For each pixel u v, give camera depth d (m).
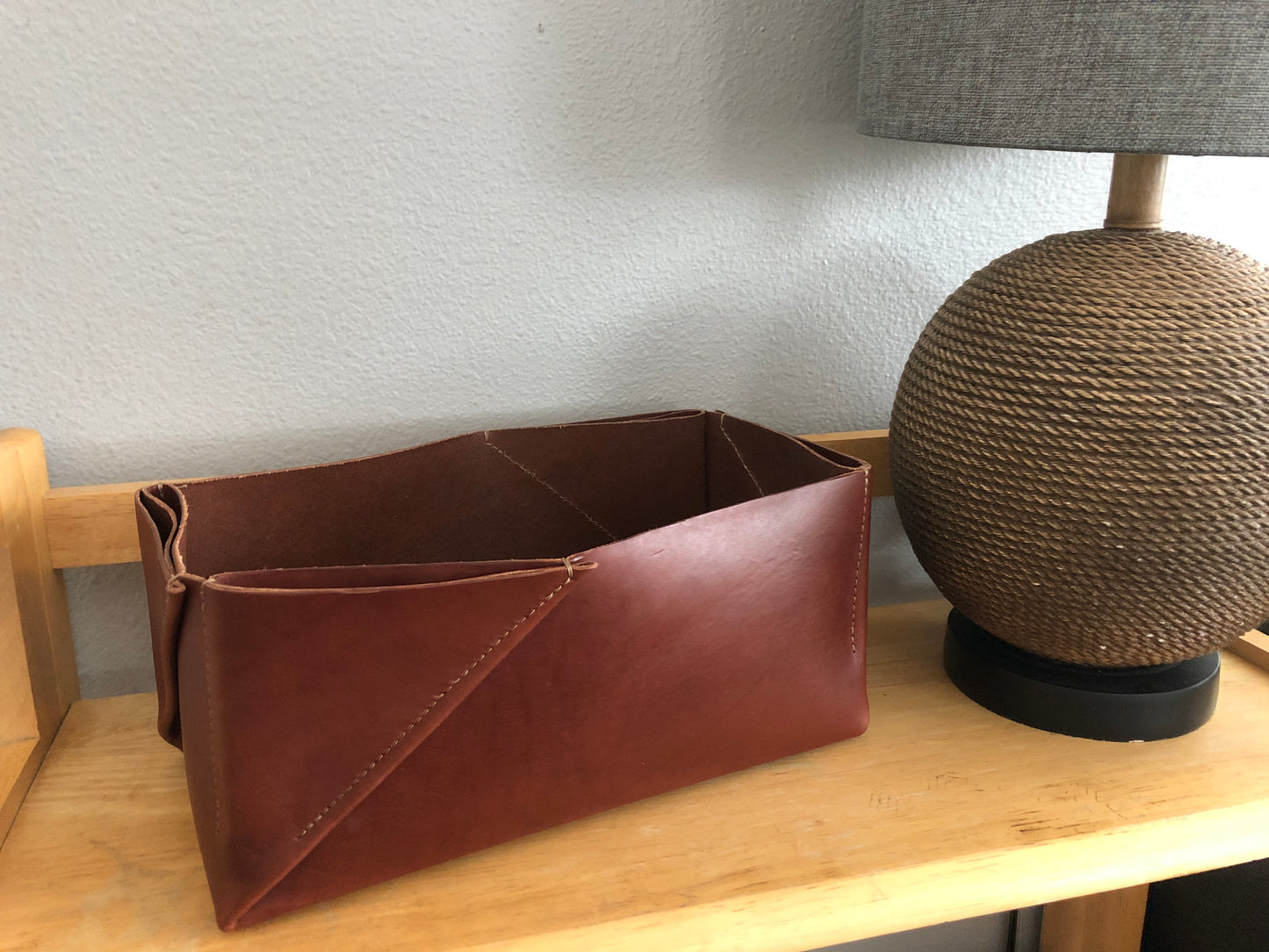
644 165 0.66
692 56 0.65
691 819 0.53
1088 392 0.49
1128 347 0.49
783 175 0.70
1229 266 0.52
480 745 0.47
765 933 0.46
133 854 0.50
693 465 0.70
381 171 0.61
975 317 0.55
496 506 0.66
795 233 0.71
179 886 0.48
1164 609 0.52
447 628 0.43
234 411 0.64
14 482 0.55
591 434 0.66
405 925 0.45
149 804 0.54
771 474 0.64
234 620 0.40
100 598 0.65
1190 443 0.49
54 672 0.61
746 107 0.67
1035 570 0.53
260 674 0.41
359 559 0.62
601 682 0.48
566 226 0.66
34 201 0.57
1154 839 0.51
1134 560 0.51
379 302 0.64
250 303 0.62
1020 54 0.45
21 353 0.59
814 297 0.73
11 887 0.47
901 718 0.62
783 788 0.55
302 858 0.44
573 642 0.47
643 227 0.68
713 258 0.70
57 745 0.59
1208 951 0.74
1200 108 0.43
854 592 0.56
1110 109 0.44
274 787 0.43
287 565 0.59
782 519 0.52
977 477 0.53
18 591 0.56
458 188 0.63
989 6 0.46
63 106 0.55
